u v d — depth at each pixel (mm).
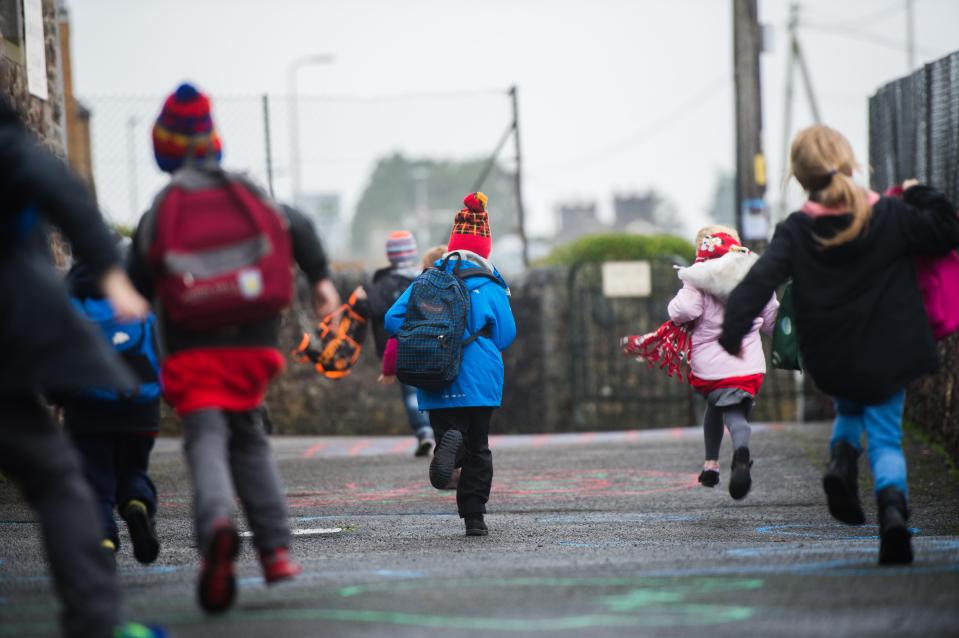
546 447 44094
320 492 33062
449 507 29984
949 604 14969
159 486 34125
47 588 18297
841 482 18375
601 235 65688
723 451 40188
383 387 58594
